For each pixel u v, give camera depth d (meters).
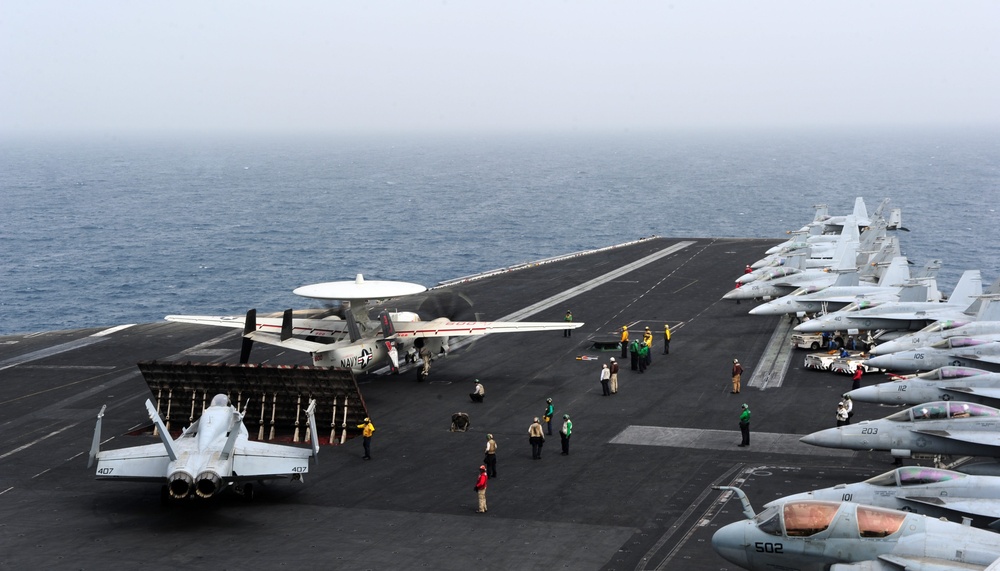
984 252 147.50
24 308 117.12
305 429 48.31
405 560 32.81
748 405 51.53
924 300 67.81
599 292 87.31
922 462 41.62
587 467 42.44
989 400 43.09
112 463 35.41
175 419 49.91
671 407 51.47
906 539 27.30
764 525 29.17
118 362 63.59
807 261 86.75
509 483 40.59
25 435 48.28
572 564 32.28
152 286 130.88
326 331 57.19
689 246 118.25
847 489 32.59
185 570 32.06
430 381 58.09
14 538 35.06
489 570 31.91
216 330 73.88
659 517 36.38
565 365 61.44
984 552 26.33
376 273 141.12
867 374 56.91
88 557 33.19
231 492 39.59
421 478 41.44
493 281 94.81
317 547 34.00
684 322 74.00
